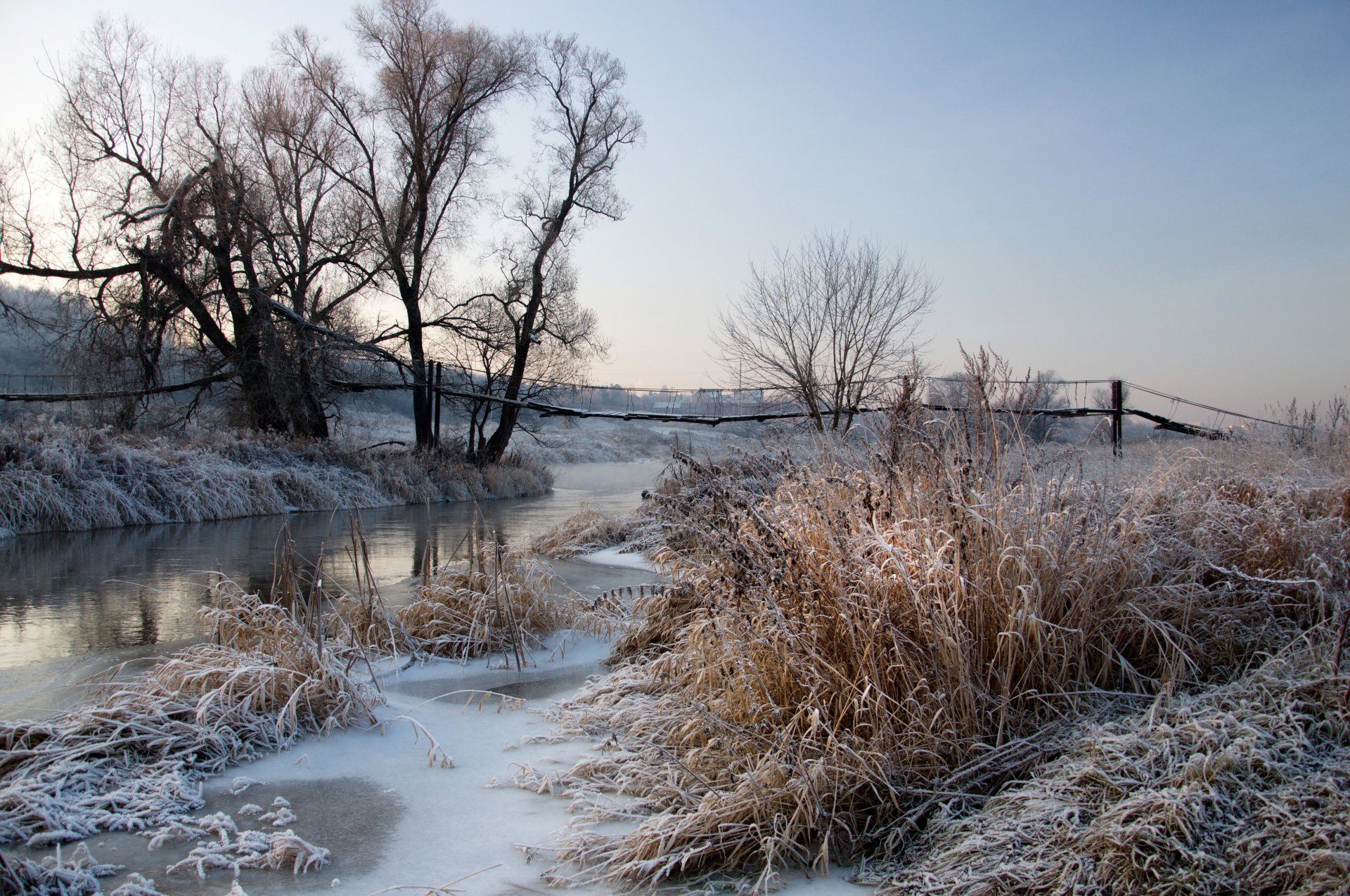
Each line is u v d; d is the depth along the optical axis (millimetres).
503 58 28656
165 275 22234
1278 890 2361
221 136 23844
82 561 11688
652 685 5195
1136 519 4352
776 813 3254
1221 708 3381
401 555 12688
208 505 18125
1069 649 3887
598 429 68625
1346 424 10500
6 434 16156
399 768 4195
